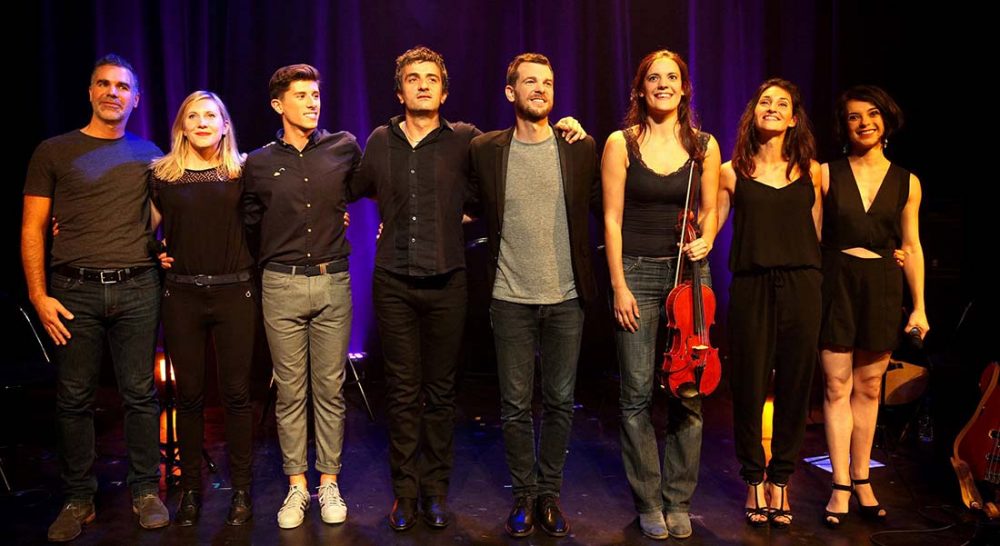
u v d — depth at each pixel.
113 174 3.02
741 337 2.98
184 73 5.37
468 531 3.04
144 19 5.31
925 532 3.01
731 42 5.48
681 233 2.80
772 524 3.05
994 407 3.13
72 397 3.05
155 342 3.15
